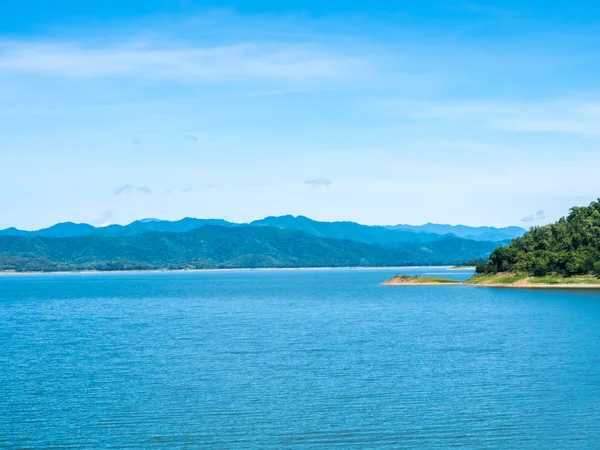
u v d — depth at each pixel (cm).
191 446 4088
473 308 13575
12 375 6191
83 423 4544
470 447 4031
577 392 5241
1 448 4075
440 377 5872
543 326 9831
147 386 5619
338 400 5081
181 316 12862
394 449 4009
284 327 10306
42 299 19862
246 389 5469
